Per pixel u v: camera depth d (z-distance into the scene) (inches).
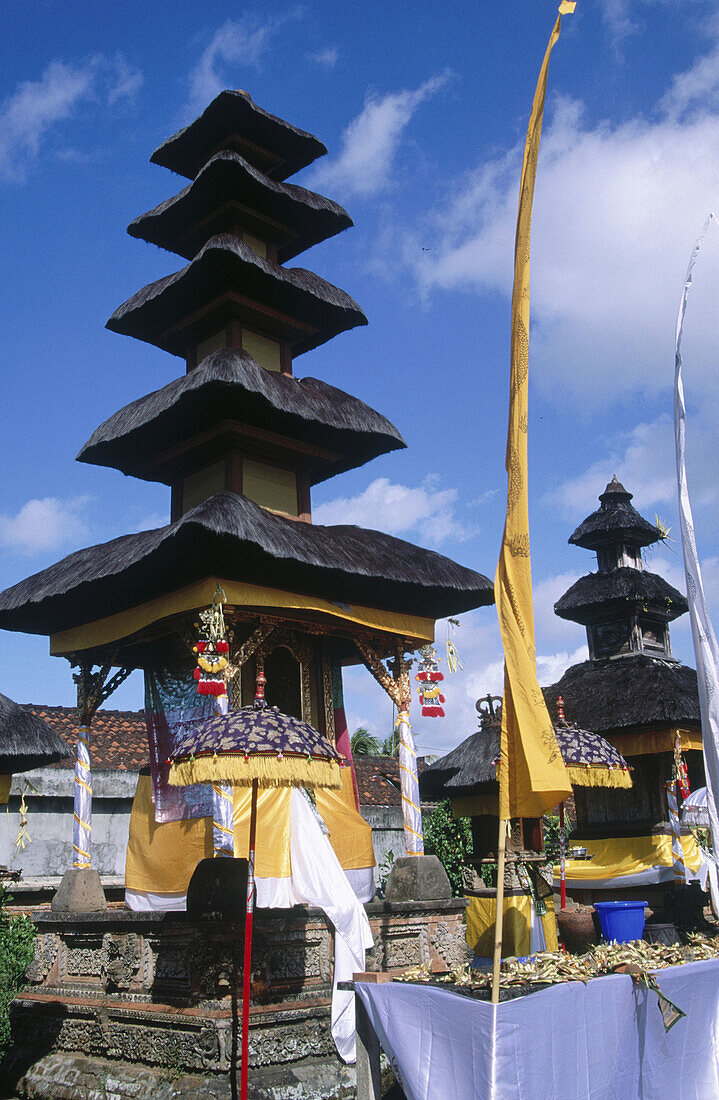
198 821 480.7
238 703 499.5
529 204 288.2
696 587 303.4
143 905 496.4
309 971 410.3
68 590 499.8
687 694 643.5
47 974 479.8
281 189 585.9
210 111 580.7
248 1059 351.9
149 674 541.0
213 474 554.9
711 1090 300.4
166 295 571.8
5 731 517.7
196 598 473.1
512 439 283.0
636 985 283.9
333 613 507.5
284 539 463.5
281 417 539.5
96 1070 404.2
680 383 312.0
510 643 275.7
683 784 607.8
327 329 626.8
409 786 527.5
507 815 262.4
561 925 362.6
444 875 502.6
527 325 287.3
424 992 265.1
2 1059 450.0
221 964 375.6
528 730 267.4
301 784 337.7
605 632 760.3
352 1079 378.9
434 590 536.7
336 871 413.1
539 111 288.8
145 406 542.9
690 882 580.4
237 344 575.8
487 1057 237.8
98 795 768.9
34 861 738.2
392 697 547.2
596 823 689.6
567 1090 252.4
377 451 603.5
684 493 309.4
